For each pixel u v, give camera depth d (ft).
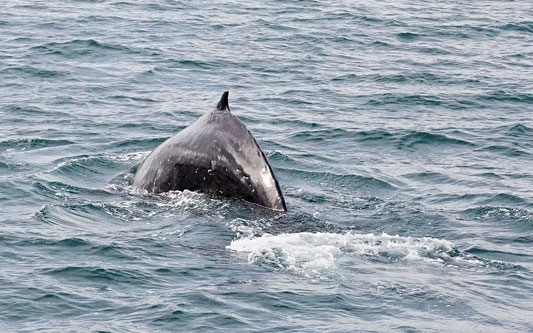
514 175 242.37
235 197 185.06
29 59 382.01
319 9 586.04
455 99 349.82
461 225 191.11
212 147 187.73
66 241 166.71
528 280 157.89
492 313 141.90
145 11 537.24
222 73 382.63
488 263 165.58
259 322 135.23
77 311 137.49
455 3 644.69
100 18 500.74
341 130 289.94
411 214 195.93
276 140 273.95
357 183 226.38
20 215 182.70
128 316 136.05
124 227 175.73
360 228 182.39
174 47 432.25
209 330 132.16
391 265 159.84
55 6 536.01
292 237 168.45
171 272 153.48
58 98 317.42
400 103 340.39
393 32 509.76
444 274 157.58
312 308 140.67
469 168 249.55
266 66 403.34
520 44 490.90
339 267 156.46
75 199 194.39
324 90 359.66
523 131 298.56
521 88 374.02
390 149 270.05
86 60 390.01
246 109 317.63
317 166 241.76
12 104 302.66
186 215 179.42
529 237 184.14
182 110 309.22
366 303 143.43
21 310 136.87
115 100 320.50
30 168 221.05
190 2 586.04
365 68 409.28
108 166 224.94
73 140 257.75
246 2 604.49
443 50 464.65
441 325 136.26
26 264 155.12
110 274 151.74
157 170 196.13
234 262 157.69
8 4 534.37
